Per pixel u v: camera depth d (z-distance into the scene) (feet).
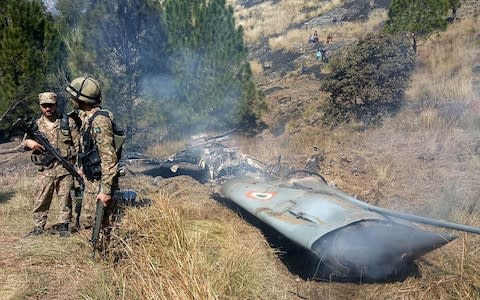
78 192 16.40
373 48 36.14
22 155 32.99
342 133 34.32
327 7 77.87
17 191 22.30
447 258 14.73
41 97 15.97
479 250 15.07
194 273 12.25
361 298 13.25
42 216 16.31
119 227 14.06
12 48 34.30
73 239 14.97
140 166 29.53
